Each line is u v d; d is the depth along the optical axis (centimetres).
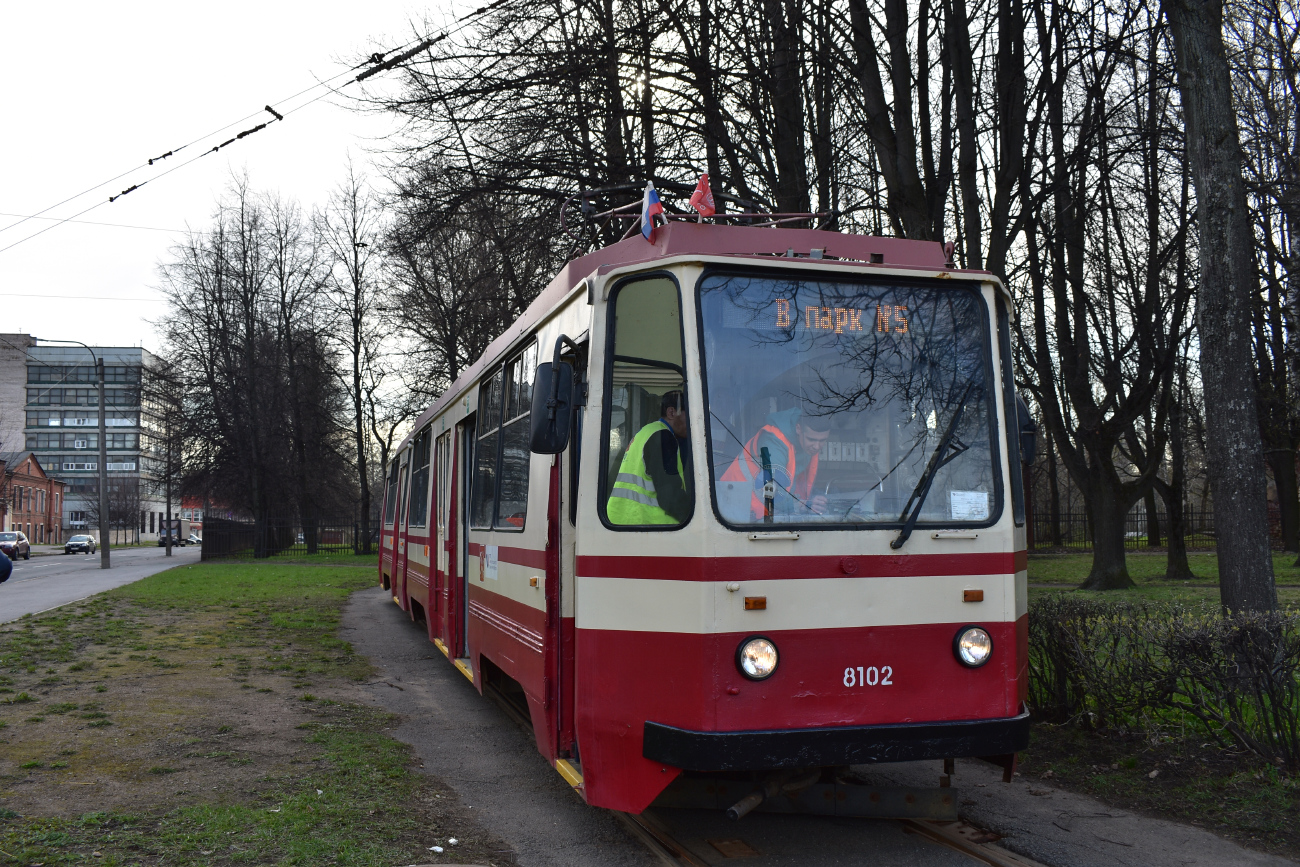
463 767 692
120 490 9250
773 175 1329
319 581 2633
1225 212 781
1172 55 1095
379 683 1039
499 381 764
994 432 496
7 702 860
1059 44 1088
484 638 770
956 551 473
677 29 1315
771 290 483
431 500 1164
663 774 448
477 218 1542
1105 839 518
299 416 4144
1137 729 684
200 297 4194
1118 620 694
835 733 438
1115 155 1276
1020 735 464
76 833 509
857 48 1115
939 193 1112
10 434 9925
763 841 517
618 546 475
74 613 1669
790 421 470
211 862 473
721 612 441
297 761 680
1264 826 523
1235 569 760
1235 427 769
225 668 1087
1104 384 1817
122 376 10425
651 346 484
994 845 507
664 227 520
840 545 457
